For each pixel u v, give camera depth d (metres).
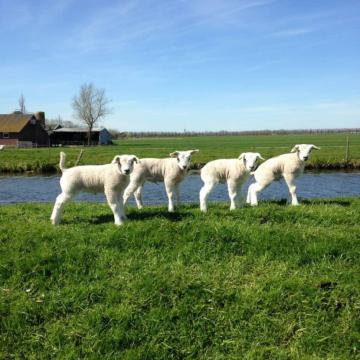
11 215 3.21
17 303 1.87
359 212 3.04
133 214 3.03
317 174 9.09
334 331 1.72
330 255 2.23
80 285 1.99
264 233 2.44
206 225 2.55
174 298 1.90
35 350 1.66
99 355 1.63
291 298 1.88
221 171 3.22
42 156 13.33
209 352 1.66
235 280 2.02
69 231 2.60
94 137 28.47
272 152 14.34
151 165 3.38
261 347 1.66
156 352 1.64
